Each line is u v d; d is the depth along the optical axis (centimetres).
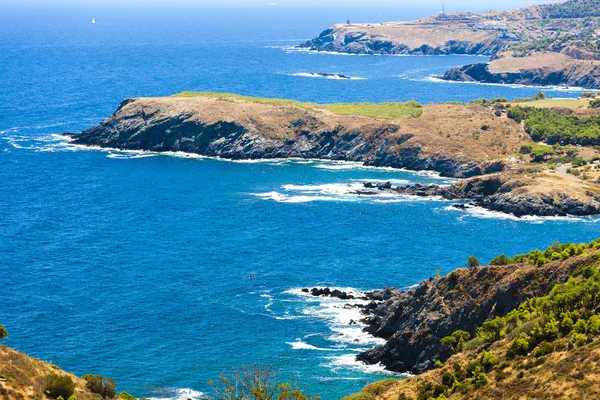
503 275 13875
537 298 12638
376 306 15712
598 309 11219
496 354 11275
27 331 14688
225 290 16750
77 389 9869
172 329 14862
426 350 13488
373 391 11688
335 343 14362
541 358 10394
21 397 9056
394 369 13450
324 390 12650
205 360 13650
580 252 13888
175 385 12781
